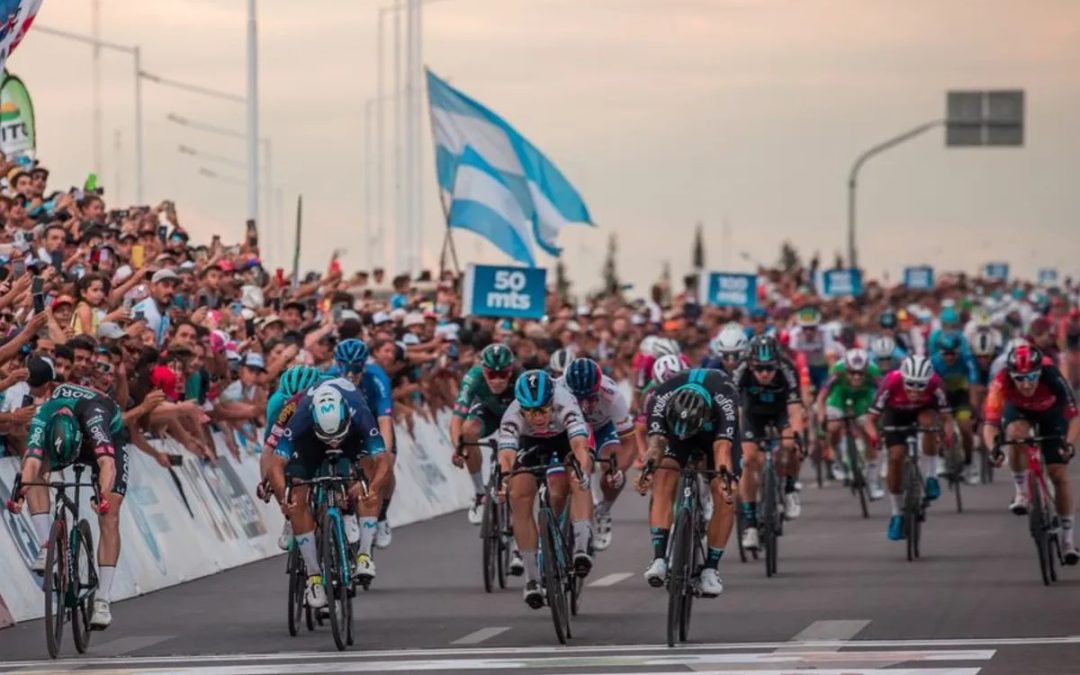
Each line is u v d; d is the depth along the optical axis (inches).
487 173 2113.7
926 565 1213.7
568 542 994.1
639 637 911.0
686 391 892.6
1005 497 1752.0
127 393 1149.1
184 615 1021.2
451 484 1772.9
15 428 1027.9
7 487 1029.2
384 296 2230.6
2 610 972.6
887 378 1293.1
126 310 1174.3
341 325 1316.4
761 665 786.8
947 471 1611.7
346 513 943.0
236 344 1408.7
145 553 1137.4
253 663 829.2
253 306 1584.6
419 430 1721.2
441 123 2103.8
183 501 1223.5
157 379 1212.5
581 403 1025.5
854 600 1038.4
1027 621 938.1
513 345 1486.2
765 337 1258.0
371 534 984.3
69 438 890.7
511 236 2124.8
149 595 1112.8
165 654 871.1
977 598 1036.5
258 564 1291.8
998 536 1397.6
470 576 1206.9
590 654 840.9
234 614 1024.9
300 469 925.2
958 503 1612.9
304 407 917.8
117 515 904.3
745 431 1238.3
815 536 1430.9
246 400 1387.8
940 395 1294.3
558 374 1228.5
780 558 1280.8
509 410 930.1
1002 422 1144.8
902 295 3590.1
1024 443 1107.3
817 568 1210.6
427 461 1717.5
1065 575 1142.3
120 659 853.8
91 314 1202.6
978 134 3941.9
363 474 919.7
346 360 1066.7
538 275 1817.2
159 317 1304.1
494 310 1819.6
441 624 975.6
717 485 908.6
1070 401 1128.8
